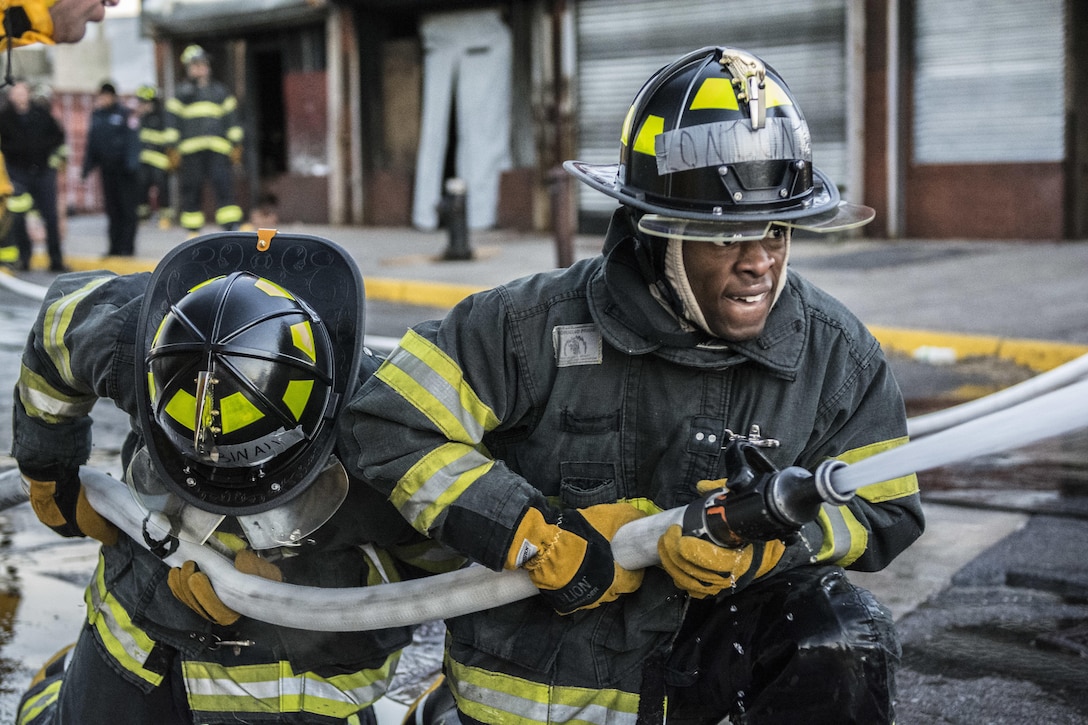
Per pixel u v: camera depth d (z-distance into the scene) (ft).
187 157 43.29
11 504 9.07
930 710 9.82
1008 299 28.66
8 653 11.50
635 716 6.84
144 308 7.41
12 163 41.75
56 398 8.09
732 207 6.11
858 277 32.58
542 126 48.01
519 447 7.07
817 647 6.30
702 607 7.02
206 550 7.47
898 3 39.96
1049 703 9.88
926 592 12.25
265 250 7.71
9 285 12.09
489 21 49.06
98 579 8.31
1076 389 5.15
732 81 6.25
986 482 16.12
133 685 7.84
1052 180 38.27
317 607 7.13
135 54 105.40
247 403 6.84
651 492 6.85
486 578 6.73
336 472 7.27
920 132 40.63
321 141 55.21
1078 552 13.16
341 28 53.21
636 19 45.37
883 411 6.93
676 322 6.52
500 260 40.40
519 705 6.95
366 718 8.58
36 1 10.31
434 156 51.62
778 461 6.76
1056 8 37.50
